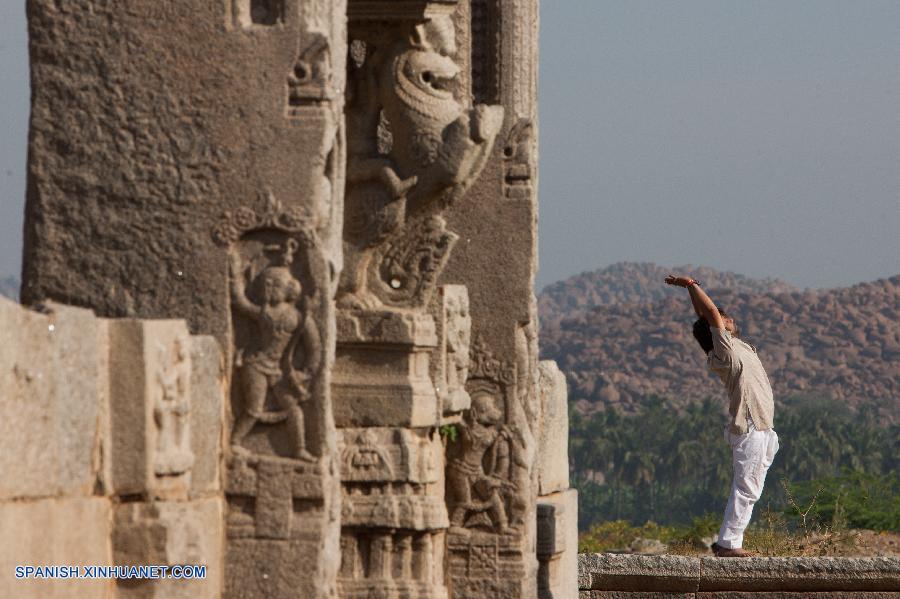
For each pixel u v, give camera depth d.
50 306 15.33
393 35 24.80
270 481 18.33
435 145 24.45
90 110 18.62
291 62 18.45
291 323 18.33
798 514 41.44
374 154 24.86
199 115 18.50
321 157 18.39
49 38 18.67
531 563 28.00
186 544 16.84
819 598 32.41
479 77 29.72
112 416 16.47
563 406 32.56
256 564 18.28
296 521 18.33
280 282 18.31
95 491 16.25
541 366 31.70
